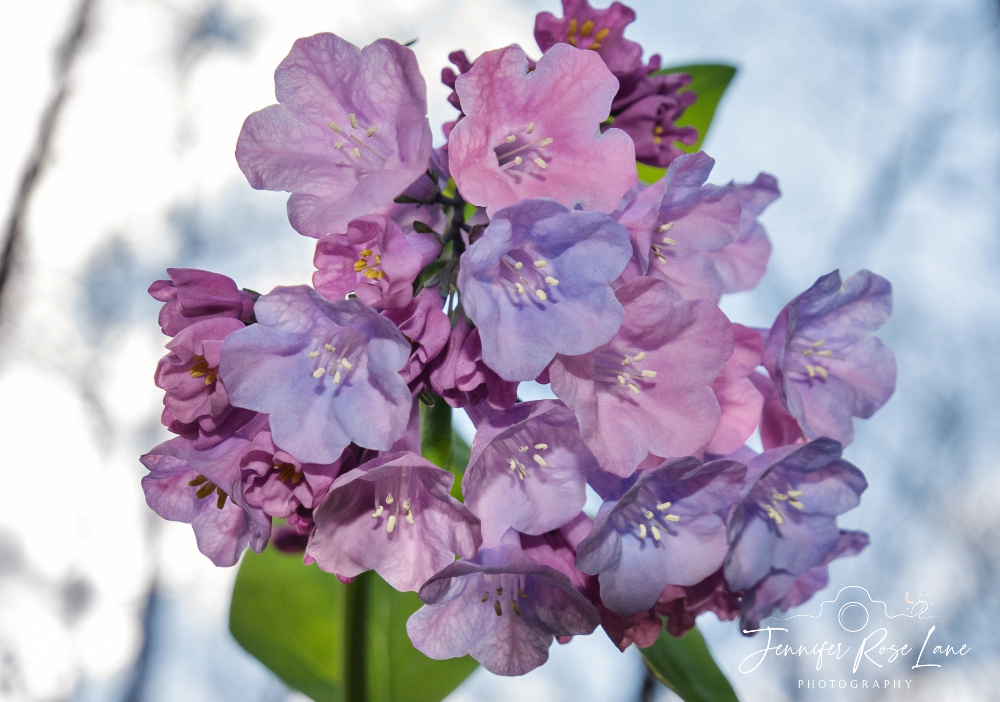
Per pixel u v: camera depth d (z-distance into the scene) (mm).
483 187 203
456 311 208
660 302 207
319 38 205
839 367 237
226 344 200
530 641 213
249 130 207
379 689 242
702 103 285
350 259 202
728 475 212
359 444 200
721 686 247
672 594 221
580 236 204
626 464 207
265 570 260
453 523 206
